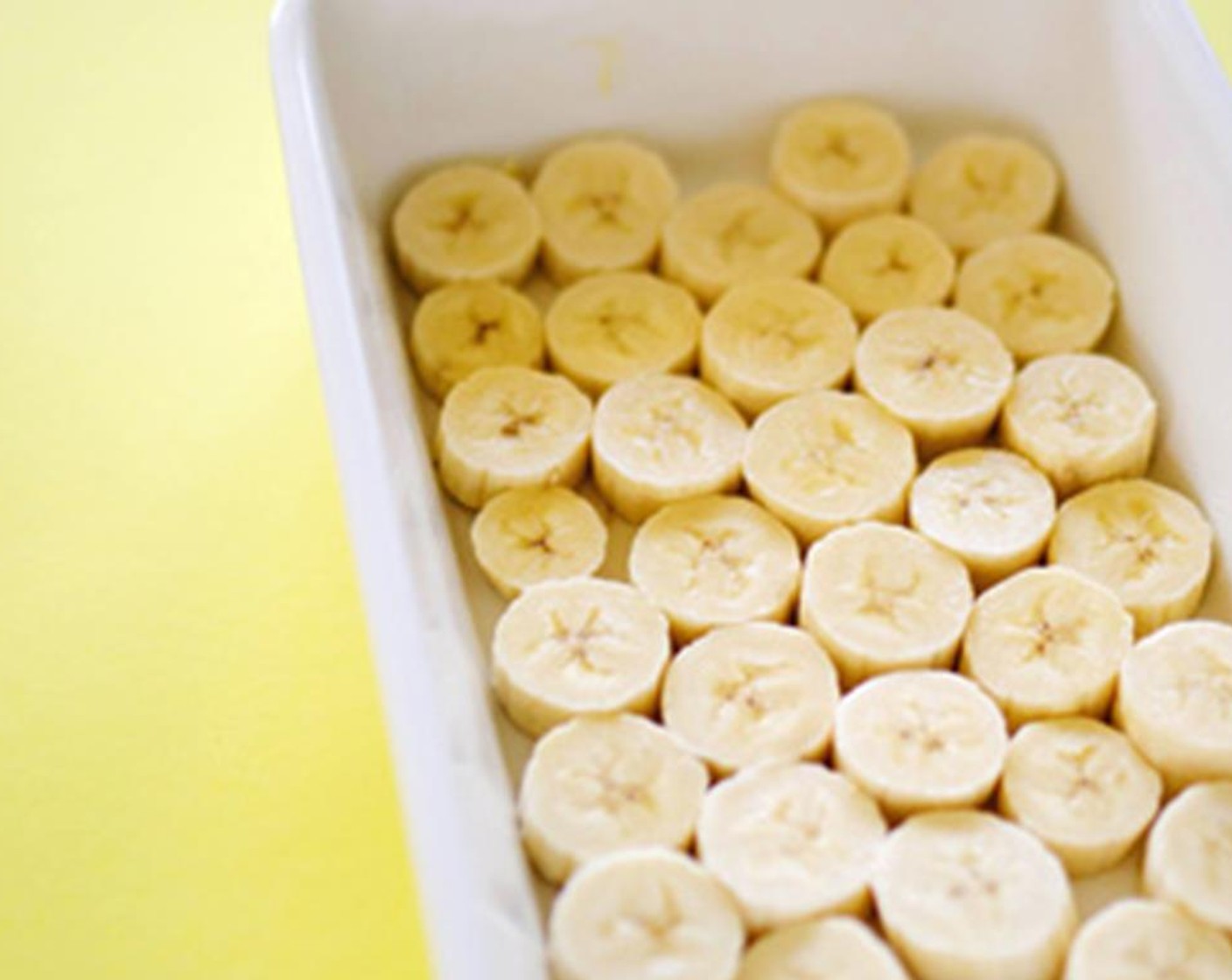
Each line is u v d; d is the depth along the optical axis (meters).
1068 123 0.63
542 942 0.51
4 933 0.57
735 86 0.64
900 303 0.62
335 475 0.61
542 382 0.59
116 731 0.59
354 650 0.61
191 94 0.71
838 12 0.63
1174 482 0.59
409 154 0.63
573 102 0.63
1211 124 0.57
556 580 0.56
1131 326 0.61
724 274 0.62
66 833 0.58
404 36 0.61
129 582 0.62
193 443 0.64
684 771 0.53
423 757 0.48
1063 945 0.50
